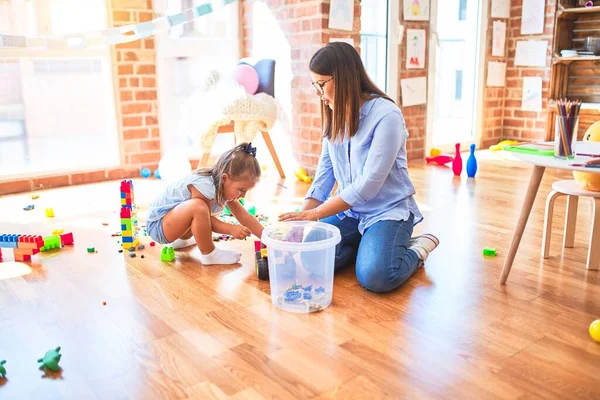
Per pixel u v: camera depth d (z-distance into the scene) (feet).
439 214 9.08
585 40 15.31
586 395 4.11
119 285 6.22
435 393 4.14
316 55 5.91
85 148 11.68
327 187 6.97
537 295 5.87
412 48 13.65
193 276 6.50
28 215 9.16
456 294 5.91
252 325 5.24
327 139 6.39
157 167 12.54
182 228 6.81
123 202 7.37
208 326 5.23
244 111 10.82
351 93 5.88
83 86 11.39
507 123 16.81
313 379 4.33
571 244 7.38
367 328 5.16
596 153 5.98
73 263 6.93
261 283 6.28
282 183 11.50
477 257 7.04
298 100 11.91
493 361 4.58
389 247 5.96
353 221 6.83
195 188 6.73
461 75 15.66
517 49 16.10
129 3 11.35
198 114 11.10
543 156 5.85
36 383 4.31
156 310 5.58
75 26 10.91
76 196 10.47
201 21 12.49
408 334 5.04
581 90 15.87
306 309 5.52
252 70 11.21
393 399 4.06
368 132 6.01
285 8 11.76
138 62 11.82
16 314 5.50
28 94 10.77
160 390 4.20
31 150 11.03
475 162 11.94
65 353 4.75
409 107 13.92
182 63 12.39
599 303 5.67
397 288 6.08
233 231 6.93
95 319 5.39
